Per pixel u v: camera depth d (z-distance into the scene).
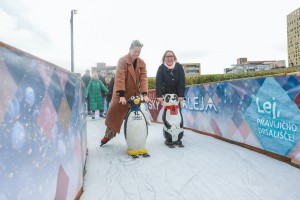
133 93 4.43
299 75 3.26
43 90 1.62
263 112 3.97
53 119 1.79
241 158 3.83
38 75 1.55
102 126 7.68
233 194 2.62
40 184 1.51
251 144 4.31
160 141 5.30
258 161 3.64
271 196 2.55
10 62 1.22
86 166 3.72
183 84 4.87
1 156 1.13
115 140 5.58
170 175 3.25
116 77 4.24
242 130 4.54
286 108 3.50
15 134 1.24
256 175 3.12
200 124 6.05
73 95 2.46
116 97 4.41
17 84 1.28
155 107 8.46
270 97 3.80
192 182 2.99
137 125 4.14
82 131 3.19
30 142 1.40
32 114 1.44
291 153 3.46
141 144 4.20
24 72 1.36
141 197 2.64
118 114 4.56
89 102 9.97
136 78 4.39
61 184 1.90
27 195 1.34
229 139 4.95
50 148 1.71
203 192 2.70
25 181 1.33
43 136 1.59
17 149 1.26
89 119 9.80
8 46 1.20
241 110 4.53
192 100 6.37
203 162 3.72
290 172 3.17
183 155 4.13
